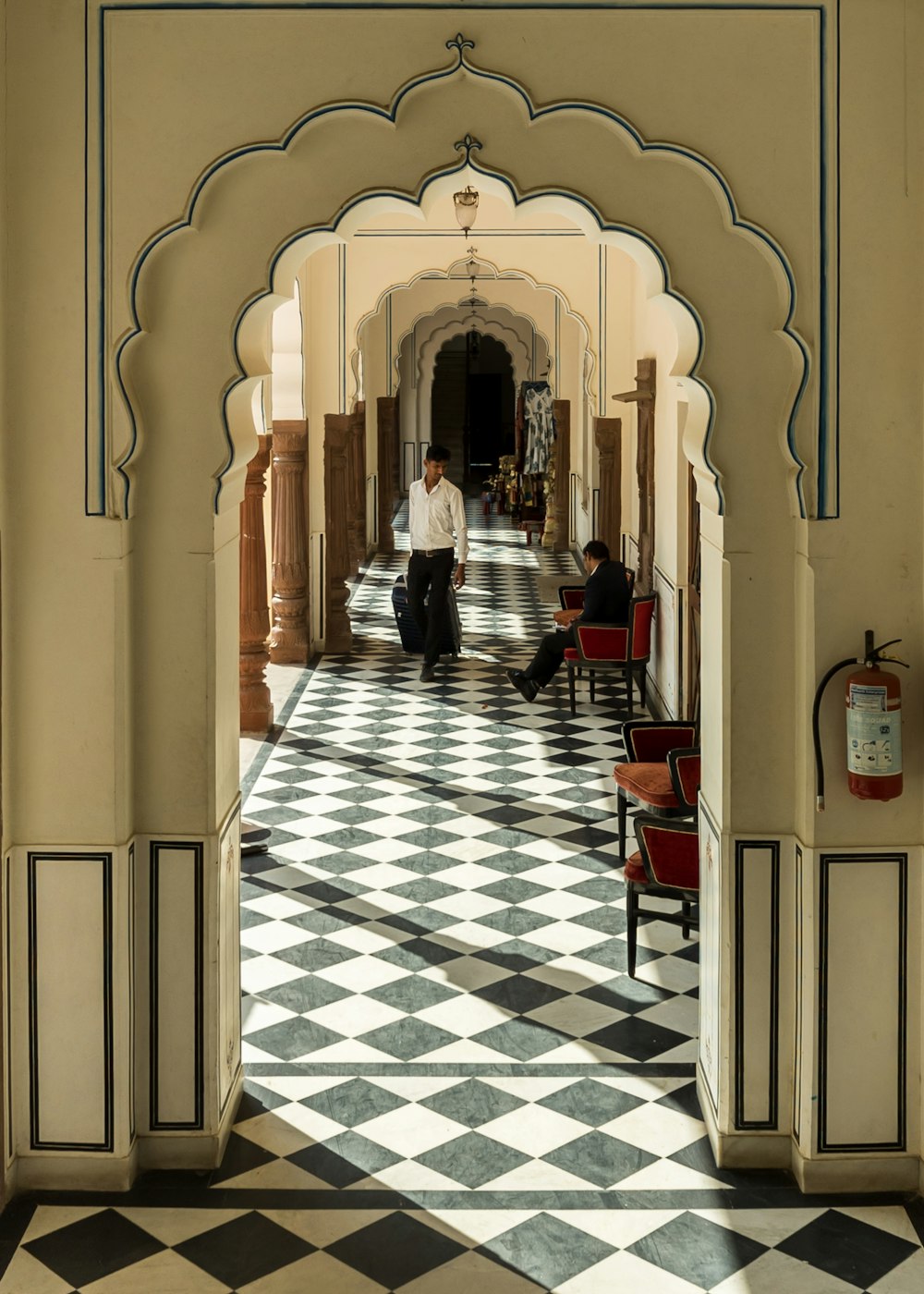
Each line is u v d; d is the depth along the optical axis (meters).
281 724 10.61
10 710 4.49
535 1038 5.62
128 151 4.33
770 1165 4.69
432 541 12.11
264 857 7.71
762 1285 4.07
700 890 5.06
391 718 10.80
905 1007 4.55
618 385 14.06
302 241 4.52
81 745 4.49
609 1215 4.41
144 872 4.62
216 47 4.31
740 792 4.59
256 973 6.22
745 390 4.48
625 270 13.71
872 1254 4.22
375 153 4.42
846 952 4.53
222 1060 4.77
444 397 31.23
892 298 4.38
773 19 4.31
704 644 4.95
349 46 4.32
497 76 4.32
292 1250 4.23
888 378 4.40
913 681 4.48
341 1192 4.54
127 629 4.50
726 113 4.33
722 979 4.64
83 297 4.36
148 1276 4.10
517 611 15.72
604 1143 4.84
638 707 11.20
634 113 4.34
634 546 13.66
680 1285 4.07
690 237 4.43
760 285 4.44
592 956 6.42
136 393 4.46
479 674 12.46
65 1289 4.04
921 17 4.30
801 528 4.49
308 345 13.01
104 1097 4.57
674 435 10.18
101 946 4.53
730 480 4.51
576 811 8.52
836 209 4.34
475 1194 4.53
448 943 6.55
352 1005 5.91
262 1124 4.96
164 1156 4.69
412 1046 5.55
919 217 4.35
